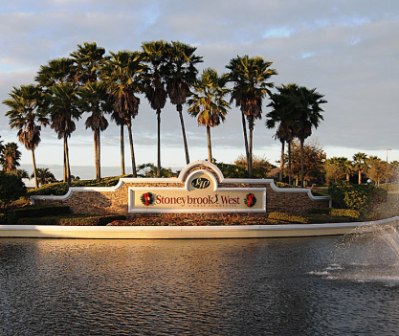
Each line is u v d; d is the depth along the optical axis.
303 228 33.50
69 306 15.18
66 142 52.97
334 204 40.78
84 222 33.25
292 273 20.36
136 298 16.14
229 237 32.31
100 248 27.52
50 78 59.66
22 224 33.34
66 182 55.31
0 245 28.66
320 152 78.56
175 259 23.81
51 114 52.72
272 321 13.57
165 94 52.66
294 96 54.16
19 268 21.42
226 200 37.97
